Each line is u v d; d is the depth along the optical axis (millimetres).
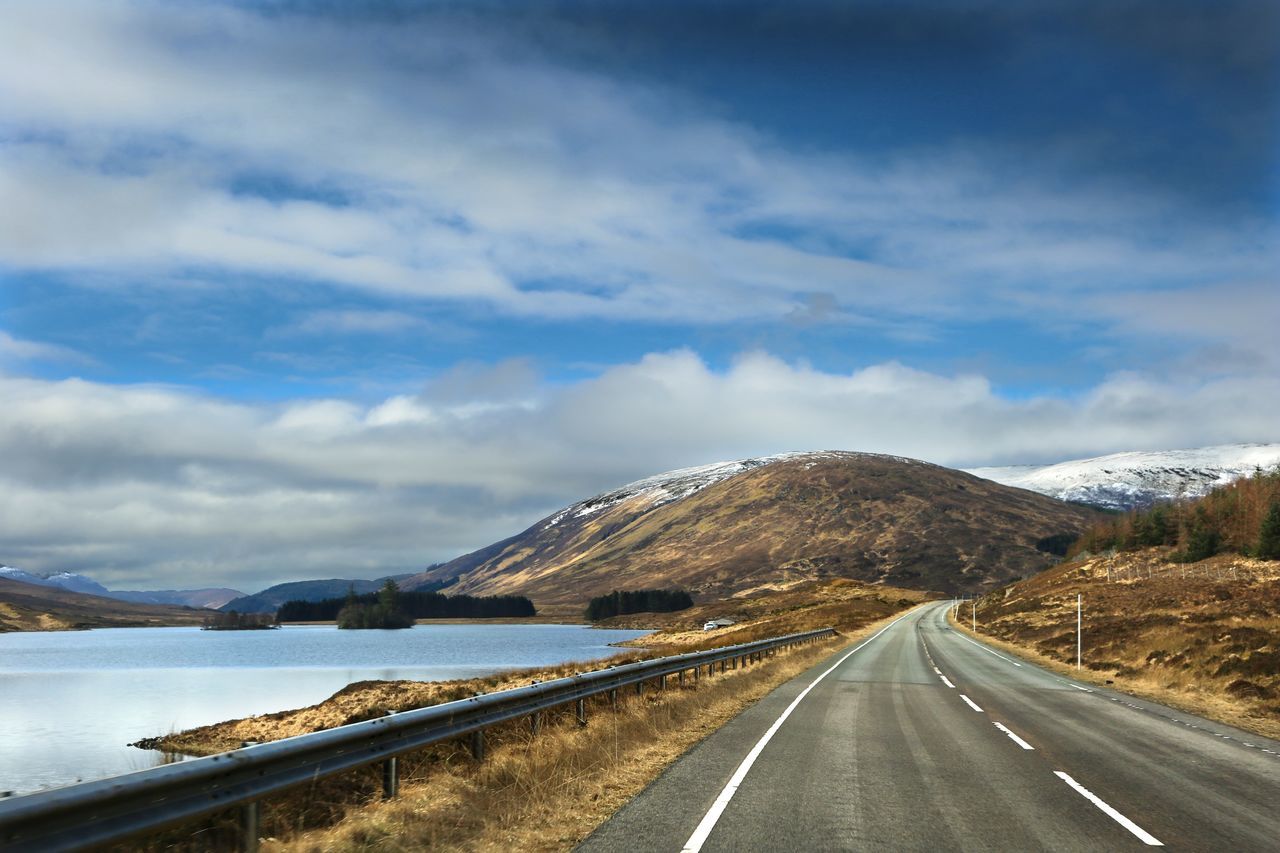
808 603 158500
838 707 18891
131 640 189500
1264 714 18938
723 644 52812
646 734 13695
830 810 8852
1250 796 10000
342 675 69125
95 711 45312
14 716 43188
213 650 129000
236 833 7250
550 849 7328
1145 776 11195
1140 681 27688
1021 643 51438
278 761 6531
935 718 17266
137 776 5129
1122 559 121688
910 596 187500
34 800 4406
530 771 9883
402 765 11297
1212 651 29531
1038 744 13945
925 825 8305
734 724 15703
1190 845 7742
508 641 152125
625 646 118688
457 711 9727
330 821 8570
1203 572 90562
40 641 185500
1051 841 7809
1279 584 65062
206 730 31719
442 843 7320
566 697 13664
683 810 8773
